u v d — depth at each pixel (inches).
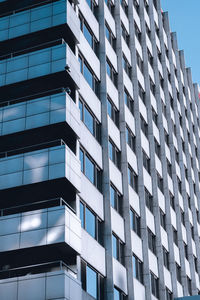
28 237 1047.6
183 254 2081.7
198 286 2267.5
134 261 1521.9
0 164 1152.2
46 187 1130.7
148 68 2105.1
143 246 1610.5
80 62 1374.3
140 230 1635.1
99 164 1370.6
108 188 1354.6
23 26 1318.9
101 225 1317.7
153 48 2272.4
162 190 2034.9
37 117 1180.5
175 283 1883.6
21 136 1203.9
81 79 1350.9
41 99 1200.8
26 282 979.3
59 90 1272.1
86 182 1257.4
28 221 1065.5
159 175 2023.9
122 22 1882.4
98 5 1611.7
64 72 1221.7
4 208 1173.7
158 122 2143.2
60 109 1169.4
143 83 2030.0
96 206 1293.1
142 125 1911.9
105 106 1457.9
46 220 1055.0
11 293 975.0
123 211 1491.1
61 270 978.7
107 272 1267.2
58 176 1091.9
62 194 1156.5
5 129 1195.9
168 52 2588.6
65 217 1049.5
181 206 2274.9
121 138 1590.8
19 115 1200.8
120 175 1529.3
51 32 1304.1
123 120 1610.5
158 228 1807.3
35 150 1228.5
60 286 959.6
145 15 2260.1
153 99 2134.6
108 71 1616.6
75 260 1077.8
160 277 1737.2
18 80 1251.2
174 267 1907.0
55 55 1246.9
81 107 1318.9
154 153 1921.8
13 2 1390.3
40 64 1250.0
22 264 1092.5
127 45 1903.3
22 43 1336.1
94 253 1221.1
